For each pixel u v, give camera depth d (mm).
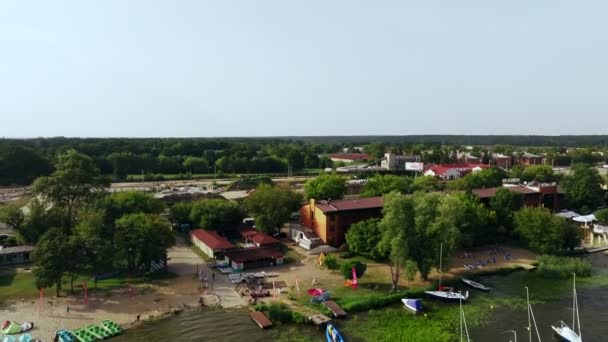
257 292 83500
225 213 128250
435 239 87375
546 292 86000
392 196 88000
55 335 65812
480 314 75125
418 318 73500
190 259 107000
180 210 137500
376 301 78562
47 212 112562
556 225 108688
